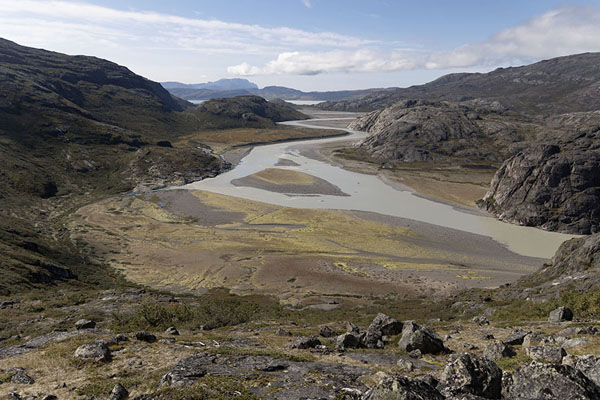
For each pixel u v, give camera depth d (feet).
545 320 81.97
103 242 250.98
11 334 89.51
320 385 41.22
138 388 43.70
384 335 72.33
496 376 33.99
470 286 184.65
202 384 40.09
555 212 293.43
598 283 106.63
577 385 28.19
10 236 200.95
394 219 300.61
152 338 65.98
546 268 163.94
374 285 188.75
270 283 192.65
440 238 263.08
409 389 29.14
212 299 145.79
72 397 42.24
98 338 67.31
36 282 155.33
